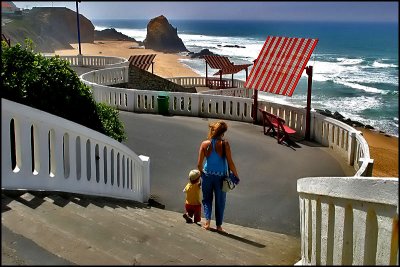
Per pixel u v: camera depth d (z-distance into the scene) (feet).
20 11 298.35
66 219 15.31
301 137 45.98
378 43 505.66
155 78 81.30
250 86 50.60
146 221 18.74
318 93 173.47
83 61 98.84
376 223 13.70
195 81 108.37
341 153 39.55
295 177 33.83
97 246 13.61
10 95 20.24
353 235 14.62
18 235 13.19
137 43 401.70
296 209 27.68
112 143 23.29
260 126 50.85
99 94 58.08
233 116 53.78
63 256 12.14
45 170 18.42
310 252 17.26
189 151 39.68
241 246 18.49
